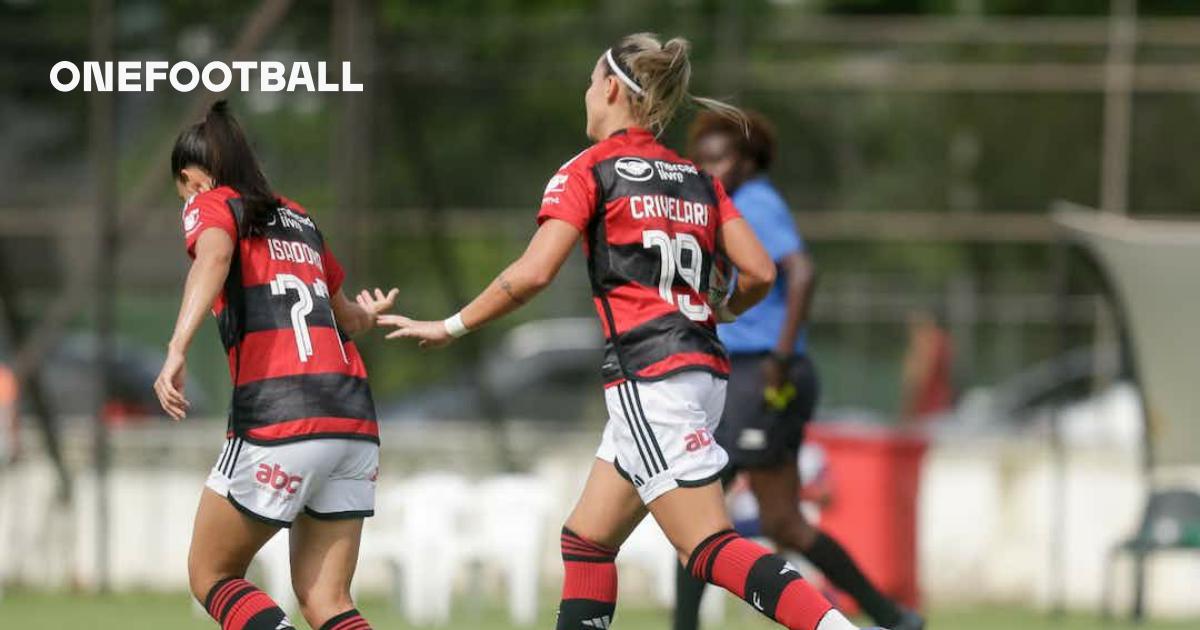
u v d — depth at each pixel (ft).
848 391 138.10
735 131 74.13
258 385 52.75
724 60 138.10
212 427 137.28
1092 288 139.03
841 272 139.33
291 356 53.06
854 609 104.17
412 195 139.44
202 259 51.93
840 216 139.54
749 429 72.23
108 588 126.41
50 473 129.08
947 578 129.08
